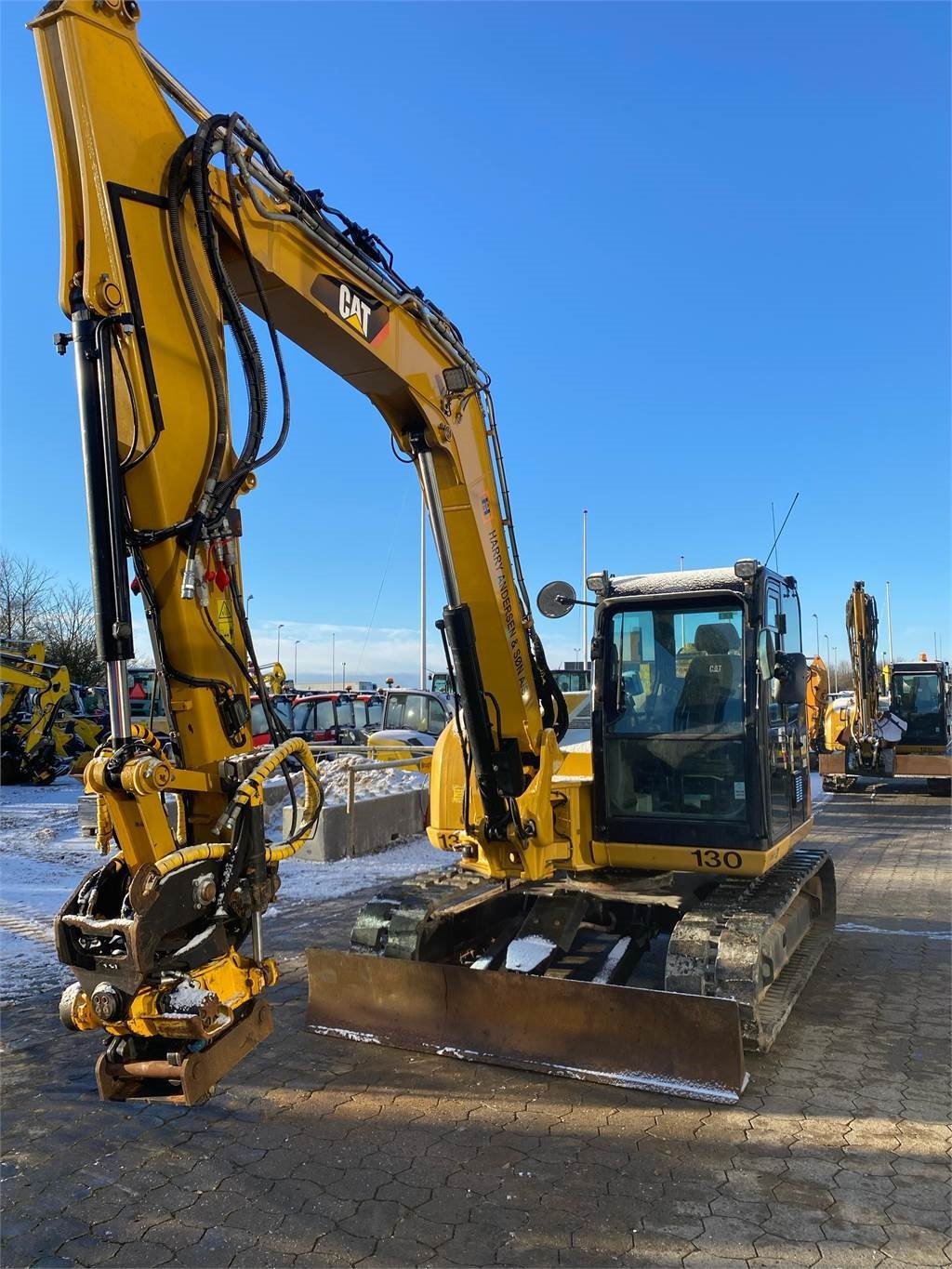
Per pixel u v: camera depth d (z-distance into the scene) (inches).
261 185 147.6
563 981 184.1
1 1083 184.2
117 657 115.0
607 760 226.1
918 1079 182.2
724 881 228.4
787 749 241.9
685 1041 173.8
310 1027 208.1
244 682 137.3
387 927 214.4
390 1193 141.9
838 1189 141.6
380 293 173.6
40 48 123.7
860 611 652.7
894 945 282.8
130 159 126.5
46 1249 128.3
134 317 123.0
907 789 723.4
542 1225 132.6
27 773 750.5
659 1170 147.7
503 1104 171.6
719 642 218.7
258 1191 143.0
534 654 220.4
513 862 213.3
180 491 130.0
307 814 140.3
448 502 201.6
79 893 114.7
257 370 138.4
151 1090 112.4
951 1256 125.0
